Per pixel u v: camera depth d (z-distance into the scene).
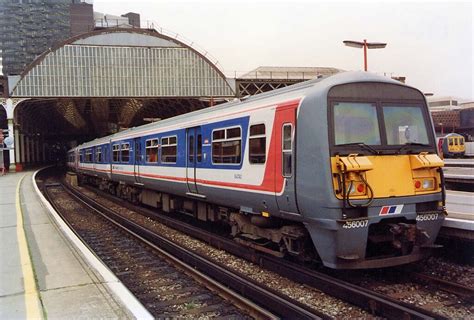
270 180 8.58
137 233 13.62
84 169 32.06
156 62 38.69
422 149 8.04
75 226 15.40
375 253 8.40
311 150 7.41
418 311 6.01
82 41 37.41
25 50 122.38
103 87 37.84
